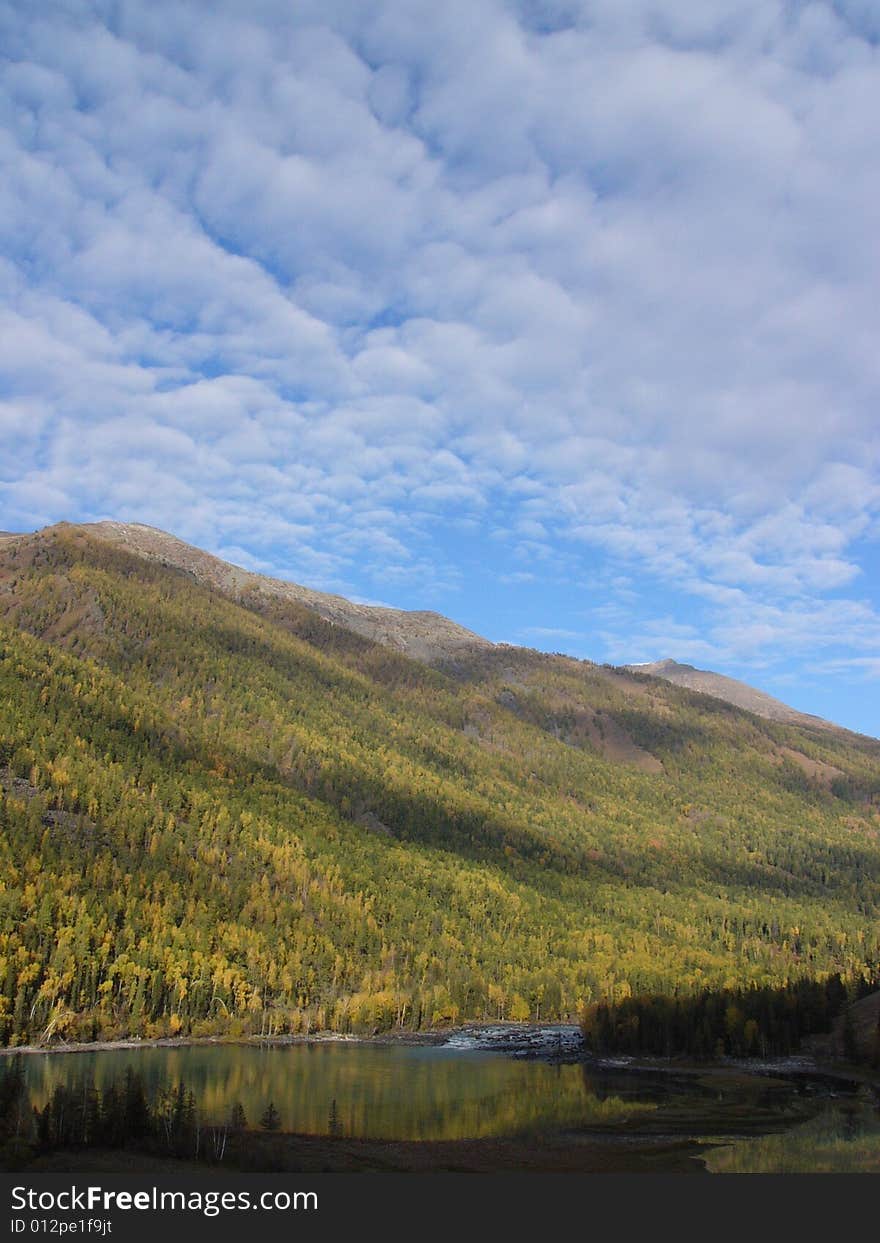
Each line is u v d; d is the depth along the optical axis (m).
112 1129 97.38
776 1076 167.75
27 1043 181.62
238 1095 136.38
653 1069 176.12
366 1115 124.94
